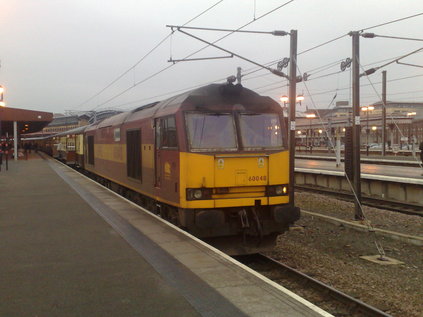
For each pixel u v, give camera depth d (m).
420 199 16.86
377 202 17.09
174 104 9.22
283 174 9.03
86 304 4.52
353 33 13.27
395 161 31.69
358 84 13.34
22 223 8.95
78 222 9.05
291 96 13.55
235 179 8.59
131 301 4.61
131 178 12.79
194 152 8.38
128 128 13.05
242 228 8.69
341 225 12.20
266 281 5.25
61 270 5.71
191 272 5.61
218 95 9.05
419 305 6.46
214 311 4.32
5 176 21.44
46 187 16.11
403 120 61.47
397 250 9.79
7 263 6.05
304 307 4.44
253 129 8.97
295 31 13.60
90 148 21.75
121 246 6.99
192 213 8.35
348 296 6.42
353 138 13.14
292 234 11.38
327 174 22.45
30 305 4.50
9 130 54.53
